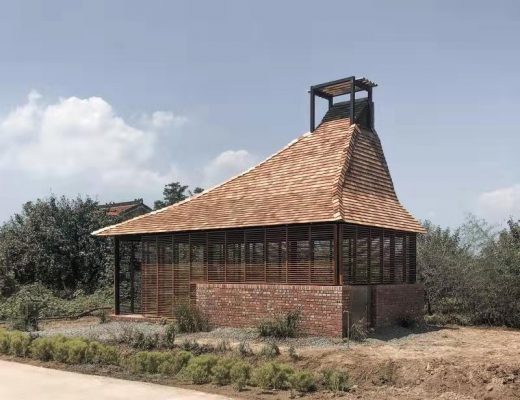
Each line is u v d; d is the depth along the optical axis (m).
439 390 12.33
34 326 23.11
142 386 13.14
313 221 19.25
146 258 24.95
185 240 23.48
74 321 26.78
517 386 11.86
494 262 24.56
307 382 12.70
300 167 23.34
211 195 24.86
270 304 20.20
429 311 26.75
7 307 28.28
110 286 34.06
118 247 26.28
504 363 12.75
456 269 25.91
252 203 22.61
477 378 12.31
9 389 12.80
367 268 21.11
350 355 14.85
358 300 19.56
